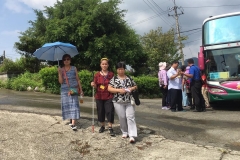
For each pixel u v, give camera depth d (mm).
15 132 5359
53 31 17906
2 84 16891
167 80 9609
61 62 6461
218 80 9445
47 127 5805
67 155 4609
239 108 9961
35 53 5988
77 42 18266
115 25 20016
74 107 5766
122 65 5309
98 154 4699
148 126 6648
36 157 4469
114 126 6309
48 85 14820
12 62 19328
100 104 5582
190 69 9094
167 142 5359
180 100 9281
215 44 9602
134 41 20344
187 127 6707
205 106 10047
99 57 18109
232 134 6043
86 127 6027
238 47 9391
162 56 27062
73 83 5832
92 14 18516
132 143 5211
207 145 5250
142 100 14461
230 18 9633
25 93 14203
